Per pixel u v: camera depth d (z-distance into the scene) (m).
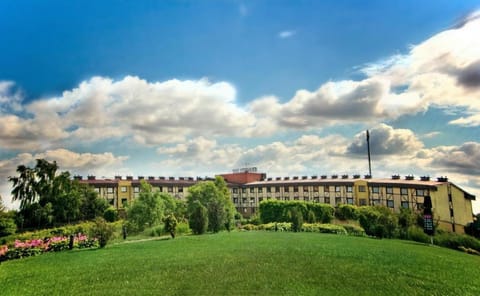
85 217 51.97
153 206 42.00
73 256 23.62
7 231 37.72
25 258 23.66
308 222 48.56
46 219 45.06
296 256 21.33
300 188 68.12
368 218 36.25
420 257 21.78
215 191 47.88
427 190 48.88
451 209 47.97
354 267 18.44
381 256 21.55
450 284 15.85
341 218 49.59
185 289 15.09
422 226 35.16
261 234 35.22
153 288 15.30
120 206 65.62
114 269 18.81
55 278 17.34
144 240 33.12
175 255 22.36
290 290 14.73
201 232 38.09
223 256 21.61
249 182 81.75
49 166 47.94
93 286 15.77
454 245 29.50
